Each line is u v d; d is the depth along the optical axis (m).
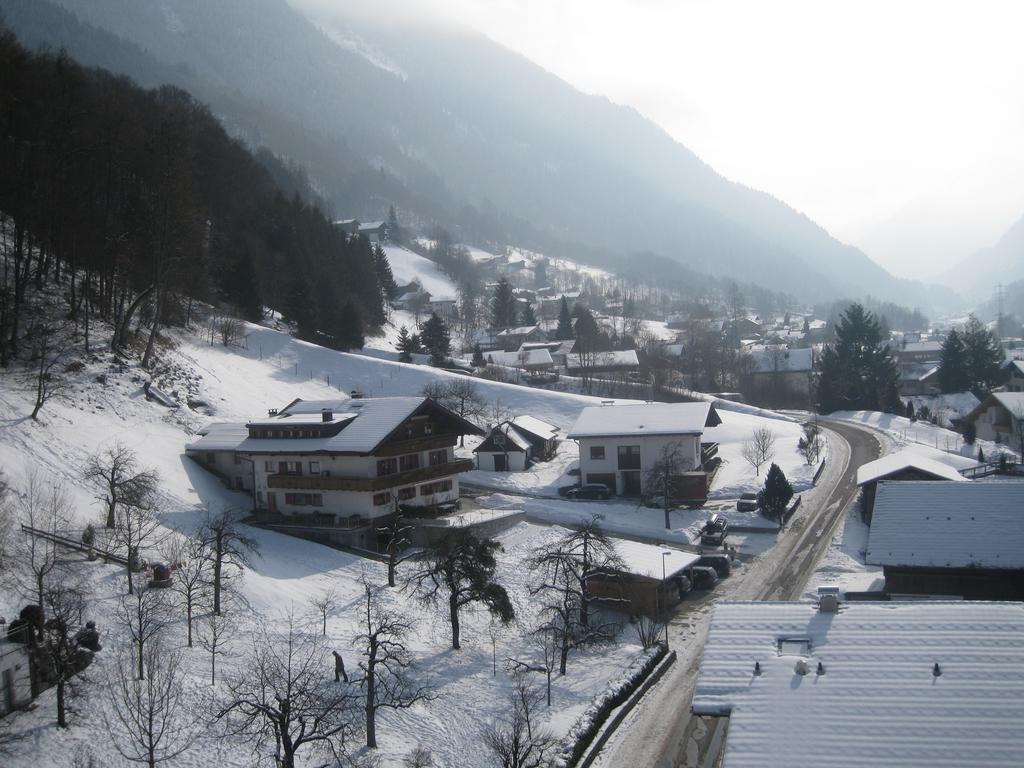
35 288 79.62
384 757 32.22
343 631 43.12
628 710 36.72
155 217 81.56
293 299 124.62
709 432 100.44
